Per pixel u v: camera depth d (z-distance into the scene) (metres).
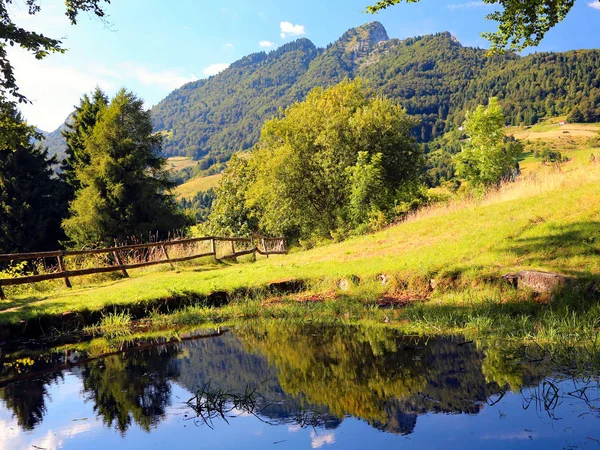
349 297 10.75
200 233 40.47
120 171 37.28
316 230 31.77
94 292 12.15
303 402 4.95
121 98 38.53
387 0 13.03
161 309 10.95
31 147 37.66
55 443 4.21
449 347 6.76
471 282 9.84
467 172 27.42
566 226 11.01
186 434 4.29
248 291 11.96
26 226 36.84
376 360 6.36
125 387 5.81
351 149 30.36
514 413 4.30
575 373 5.29
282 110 34.72
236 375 6.03
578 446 3.60
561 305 7.90
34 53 16.58
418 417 4.36
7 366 7.29
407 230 16.89
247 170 39.56
